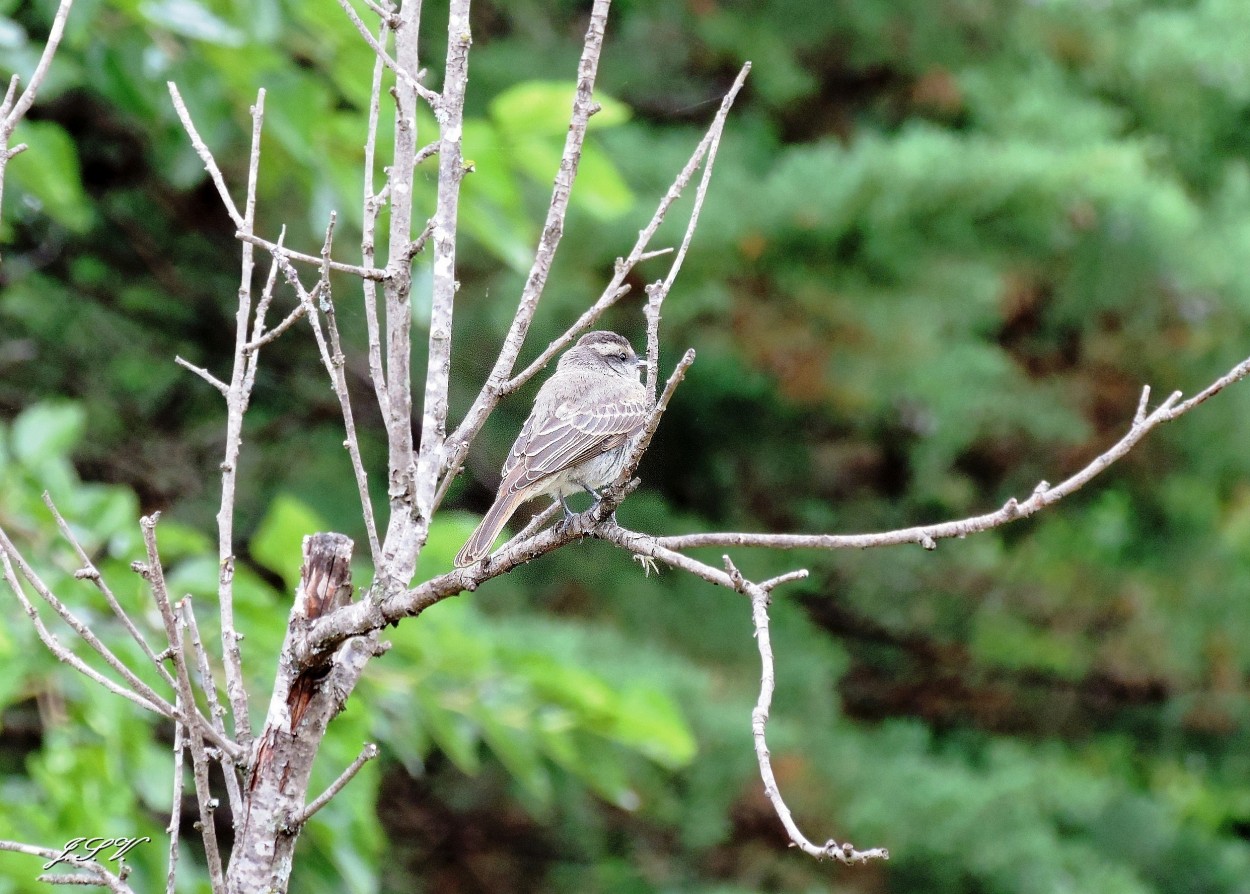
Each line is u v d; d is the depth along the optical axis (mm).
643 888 15078
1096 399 16578
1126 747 19516
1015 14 16859
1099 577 17812
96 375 17062
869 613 18109
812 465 17281
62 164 9727
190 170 11836
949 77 16672
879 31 16281
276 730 5105
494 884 15523
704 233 14664
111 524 8734
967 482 17328
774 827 15055
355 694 8445
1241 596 17922
